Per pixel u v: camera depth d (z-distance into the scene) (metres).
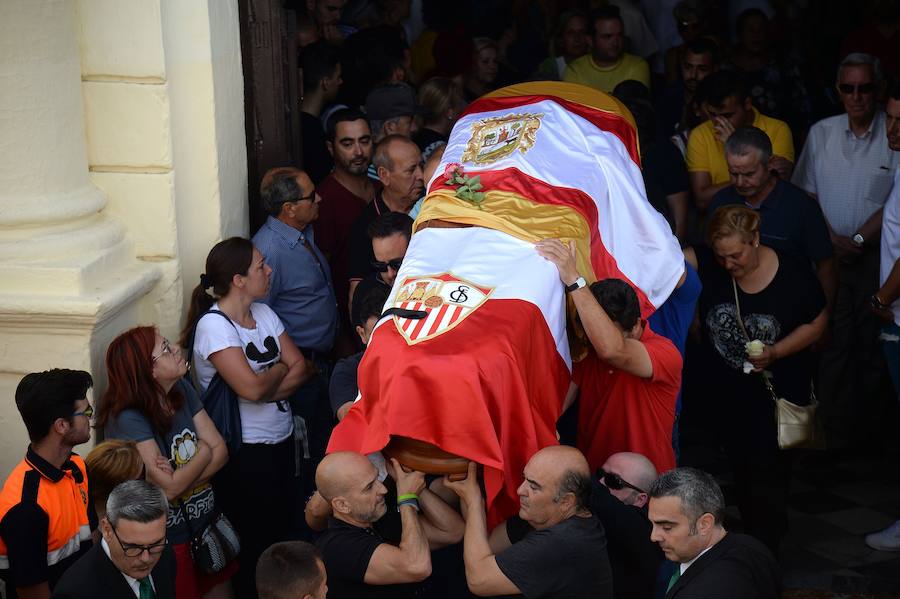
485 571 4.81
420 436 4.86
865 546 7.53
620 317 5.65
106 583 4.69
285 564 4.49
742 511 7.24
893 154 8.36
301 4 9.81
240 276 6.43
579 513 4.89
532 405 5.15
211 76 6.82
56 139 6.29
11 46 6.07
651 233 6.30
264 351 6.60
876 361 8.52
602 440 6.05
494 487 4.91
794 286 6.86
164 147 6.60
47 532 5.08
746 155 7.39
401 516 5.02
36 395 5.08
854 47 10.31
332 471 4.95
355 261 7.38
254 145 7.69
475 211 5.82
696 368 7.20
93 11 6.41
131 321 6.63
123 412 5.82
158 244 6.73
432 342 5.00
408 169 7.36
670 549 4.68
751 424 7.00
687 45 9.89
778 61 10.97
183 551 6.03
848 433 8.65
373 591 5.03
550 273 5.46
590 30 11.48
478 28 12.20
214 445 6.14
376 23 11.49
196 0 6.71
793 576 7.21
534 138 6.52
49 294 6.09
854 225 8.54
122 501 4.62
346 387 6.03
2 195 6.22
